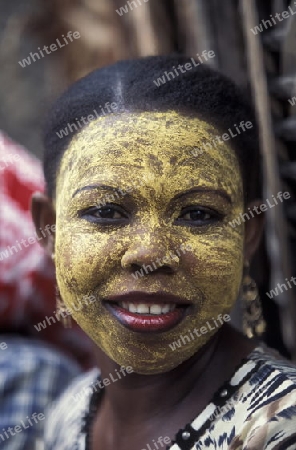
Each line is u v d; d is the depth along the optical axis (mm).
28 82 3549
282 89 1554
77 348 2092
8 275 1976
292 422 1049
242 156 1246
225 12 1742
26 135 3564
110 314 1155
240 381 1152
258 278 1693
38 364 1827
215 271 1137
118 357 1165
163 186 1125
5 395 1778
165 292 1112
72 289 1173
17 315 2010
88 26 2611
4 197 2014
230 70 1737
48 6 2801
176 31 2010
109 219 1146
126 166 1139
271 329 1701
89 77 1311
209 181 1148
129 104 1197
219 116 1217
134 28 2258
